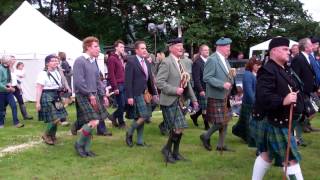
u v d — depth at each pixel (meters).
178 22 26.31
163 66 6.21
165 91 6.18
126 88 7.12
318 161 6.48
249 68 7.22
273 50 4.44
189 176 5.66
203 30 26.97
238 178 5.60
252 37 29.34
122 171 5.88
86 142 6.71
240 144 7.63
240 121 7.41
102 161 6.41
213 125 7.02
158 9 29.30
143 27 30.27
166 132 8.41
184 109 6.43
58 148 7.21
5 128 9.38
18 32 15.70
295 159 4.49
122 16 30.80
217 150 7.12
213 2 27.47
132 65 7.10
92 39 6.61
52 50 15.69
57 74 7.47
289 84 4.41
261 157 4.72
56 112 7.36
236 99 10.67
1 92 9.52
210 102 6.97
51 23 16.41
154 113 11.56
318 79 7.71
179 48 6.32
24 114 10.71
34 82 15.55
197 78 8.79
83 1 31.03
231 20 28.22
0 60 9.76
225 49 6.94
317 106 8.14
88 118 6.54
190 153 6.91
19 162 6.36
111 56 8.88
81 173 5.80
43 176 5.68
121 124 9.09
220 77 6.85
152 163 6.28
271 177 5.59
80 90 6.50
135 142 7.73
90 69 6.60
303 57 7.30
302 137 8.00
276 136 4.43
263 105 4.37
